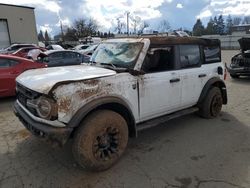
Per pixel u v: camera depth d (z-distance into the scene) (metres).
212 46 5.43
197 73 4.95
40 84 3.19
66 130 3.03
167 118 4.46
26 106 3.56
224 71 5.77
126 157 3.88
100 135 3.37
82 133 3.23
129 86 3.68
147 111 4.08
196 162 3.74
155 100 4.15
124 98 3.63
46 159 3.79
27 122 3.35
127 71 3.76
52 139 3.03
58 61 12.06
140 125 4.09
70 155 3.91
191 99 4.96
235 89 8.80
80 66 4.27
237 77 11.00
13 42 32.66
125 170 3.52
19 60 7.36
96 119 3.30
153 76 4.05
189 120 5.53
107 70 3.77
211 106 5.53
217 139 4.56
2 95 7.06
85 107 3.16
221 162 3.75
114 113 3.49
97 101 3.26
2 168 3.54
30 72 3.95
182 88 4.65
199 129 5.02
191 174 3.43
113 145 3.58
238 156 3.93
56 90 3.01
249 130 5.00
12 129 4.95
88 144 3.26
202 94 5.20
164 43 4.25
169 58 4.42
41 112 3.15
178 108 4.76
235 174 3.43
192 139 4.55
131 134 3.90
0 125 5.18
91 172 3.46
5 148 4.13
